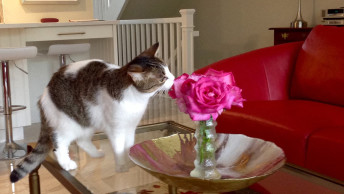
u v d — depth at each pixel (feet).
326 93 5.61
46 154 4.27
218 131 5.52
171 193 3.50
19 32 8.43
